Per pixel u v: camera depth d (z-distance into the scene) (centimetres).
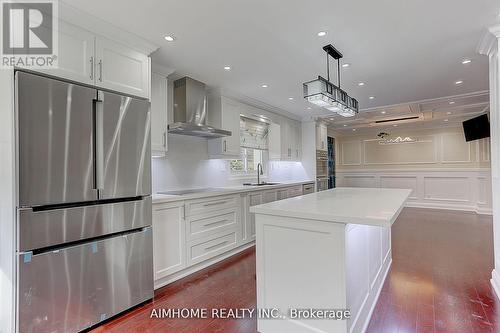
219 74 335
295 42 251
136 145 229
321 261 170
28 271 169
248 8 197
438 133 729
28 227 169
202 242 316
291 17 209
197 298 246
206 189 380
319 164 630
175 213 285
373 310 219
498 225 247
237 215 372
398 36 241
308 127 618
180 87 346
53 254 180
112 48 221
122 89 226
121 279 218
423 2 191
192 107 346
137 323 207
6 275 171
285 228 184
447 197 709
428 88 402
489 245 388
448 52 276
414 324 200
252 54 277
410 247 383
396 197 250
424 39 247
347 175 874
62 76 190
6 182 170
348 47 263
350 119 643
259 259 195
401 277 282
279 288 187
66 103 187
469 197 679
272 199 448
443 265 313
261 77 346
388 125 746
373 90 411
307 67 313
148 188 238
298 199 242
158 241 266
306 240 175
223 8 196
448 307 222
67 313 186
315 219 169
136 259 229
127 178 222
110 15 202
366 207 190
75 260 191
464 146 691
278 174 582
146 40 242
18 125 165
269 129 546
